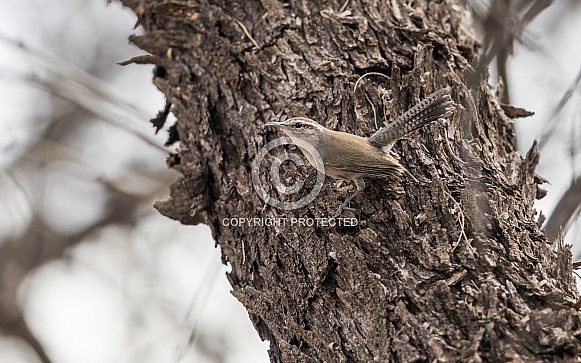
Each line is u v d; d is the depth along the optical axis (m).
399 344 7.24
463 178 8.93
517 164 10.04
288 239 8.89
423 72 9.99
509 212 8.62
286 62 10.51
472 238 8.09
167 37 11.48
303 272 8.56
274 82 10.38
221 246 9.96
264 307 8.55
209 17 11.35
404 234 8.25
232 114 10.43
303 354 7.93
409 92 9.77
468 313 7.22
